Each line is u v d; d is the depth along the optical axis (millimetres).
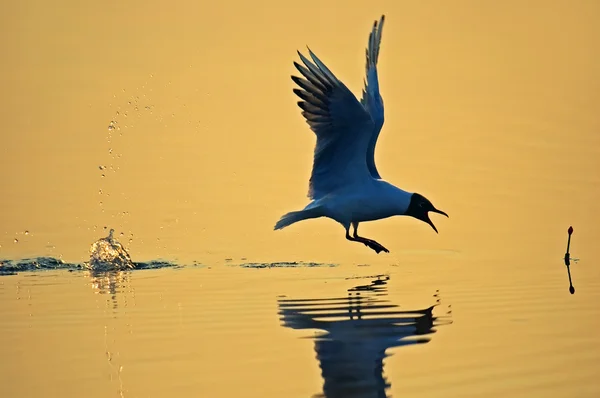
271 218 19922
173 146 24703
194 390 10352
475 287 14969
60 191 21328
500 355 11414
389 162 23531
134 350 11719
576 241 18281
